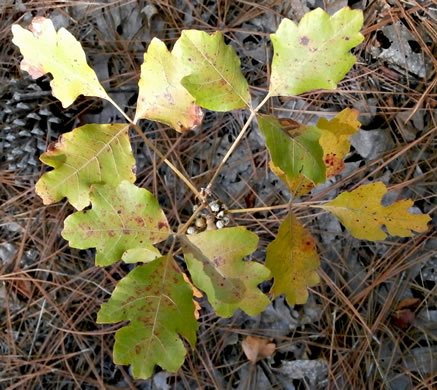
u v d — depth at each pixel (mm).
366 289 548
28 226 554
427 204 551
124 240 330
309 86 325
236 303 326
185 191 562
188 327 317
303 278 380
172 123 347
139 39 569
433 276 551
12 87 542
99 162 344
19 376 541
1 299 555
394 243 554
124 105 567
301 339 550
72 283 556
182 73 334
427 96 548
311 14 311
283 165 323
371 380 540
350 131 380
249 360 552
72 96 345
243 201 564
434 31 544
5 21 565
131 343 306
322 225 563
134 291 316
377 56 554
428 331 544
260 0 563
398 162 555
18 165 543
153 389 550
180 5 569
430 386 529
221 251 327
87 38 567
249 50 565
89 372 551
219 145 570
